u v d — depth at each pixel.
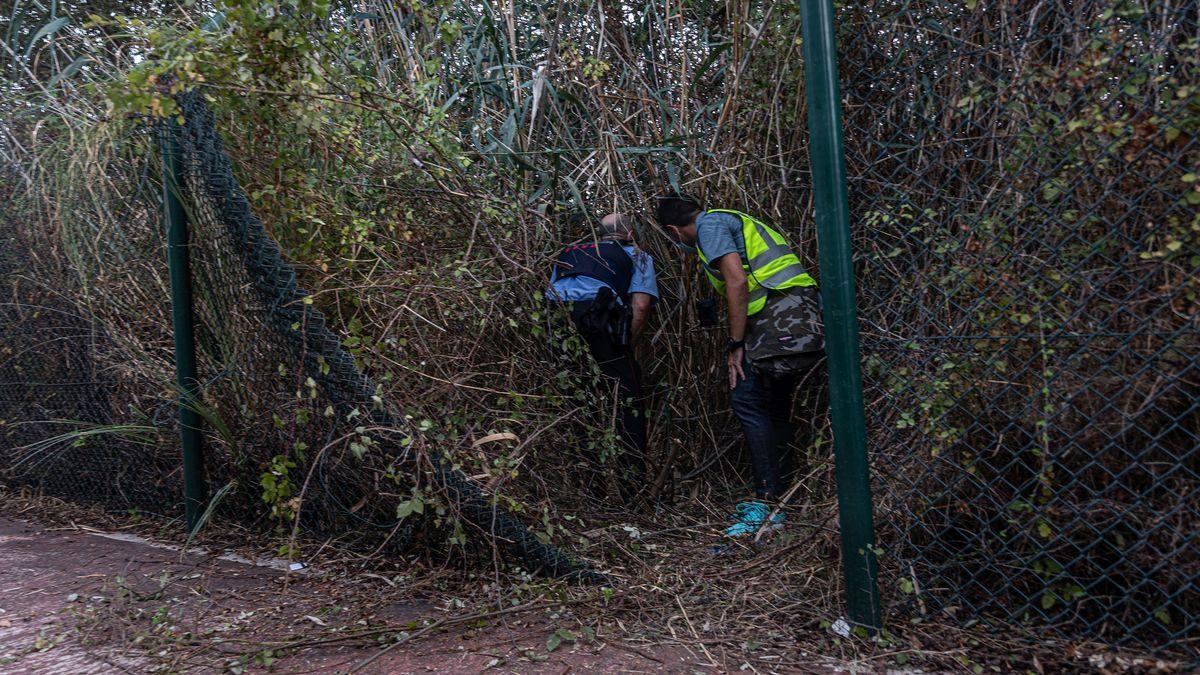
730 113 3.63
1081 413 2.07
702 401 3.84
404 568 2.85
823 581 2.53
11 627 2.38
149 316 3.35
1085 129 2.02
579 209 3.67
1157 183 1.95
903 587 2.24
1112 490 2.06
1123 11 1.95
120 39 3.59
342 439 2.68
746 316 3.20
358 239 3.13
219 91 2.86
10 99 3.67
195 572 2.87
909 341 2.28
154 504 3.52
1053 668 2.02
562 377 3.43
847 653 2.16
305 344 2.72
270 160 3.04
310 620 2.42
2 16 4.36
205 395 3.18
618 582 2.73
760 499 3.22
